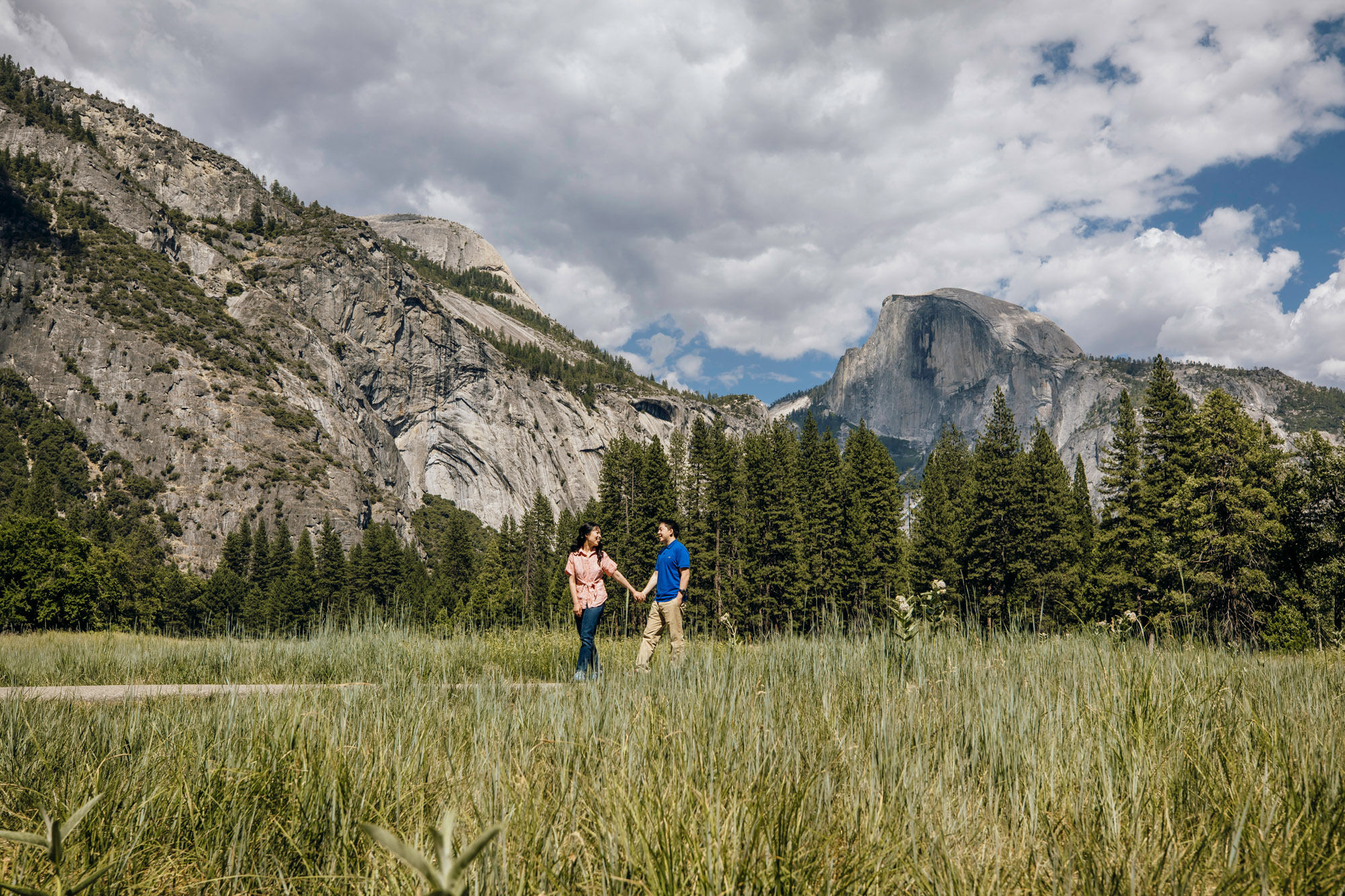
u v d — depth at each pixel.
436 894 0.52
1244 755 2.15
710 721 2.71
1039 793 1.86
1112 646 4.04
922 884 1.38
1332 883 1.31
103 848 1.63
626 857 1.39
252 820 1.81
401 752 2.45
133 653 8.58
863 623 5.41
